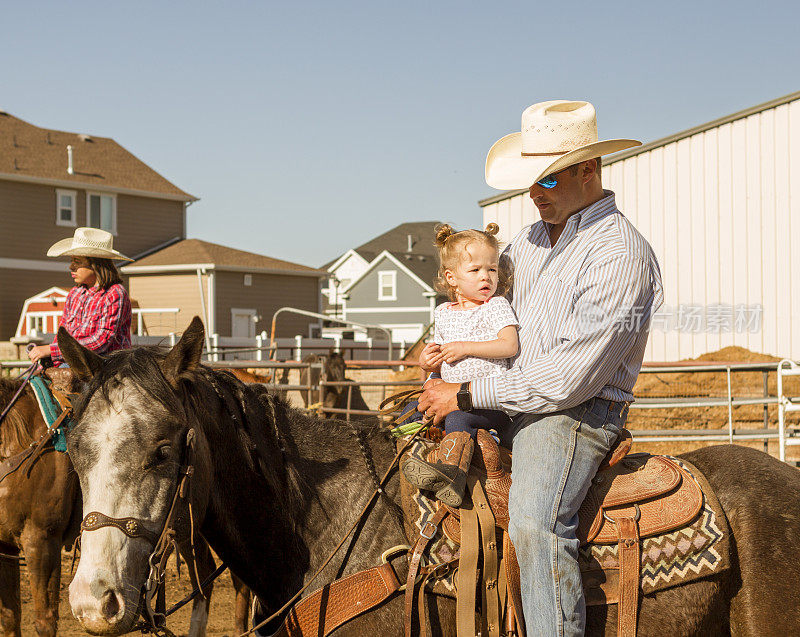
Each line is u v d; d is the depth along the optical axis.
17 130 36.22
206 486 2.91
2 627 5.34
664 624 2.79
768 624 2.75
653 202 18.20
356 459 3.16
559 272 3.06
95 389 2.71
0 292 31.94
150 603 2.65
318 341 30.03
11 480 5.07
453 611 2.84
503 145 3.49
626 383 2.97
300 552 3.05
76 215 34.41
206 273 34.44
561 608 2.70
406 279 51.25
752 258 17.08
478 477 2.89
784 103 16.70
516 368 2.91
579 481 2.80
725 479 3.00
